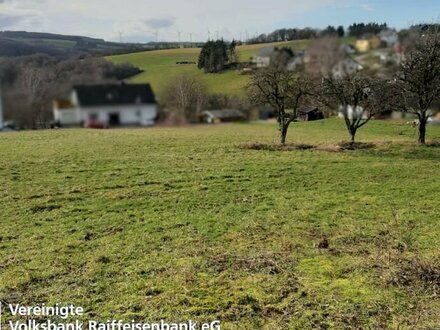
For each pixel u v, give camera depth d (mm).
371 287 6395
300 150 25531
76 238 9664
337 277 6871
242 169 19047
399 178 16969
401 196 13781
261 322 5516
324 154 24016
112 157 21953
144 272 7406
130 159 21500
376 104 20906
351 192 14500
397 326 5254
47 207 12641
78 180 16641
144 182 16172
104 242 9320
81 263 7980
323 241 8719
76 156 21922
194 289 6527
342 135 33344
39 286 6922
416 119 28391
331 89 18375
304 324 5402
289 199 13508
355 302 5930
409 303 5859
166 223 10789
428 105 24922
